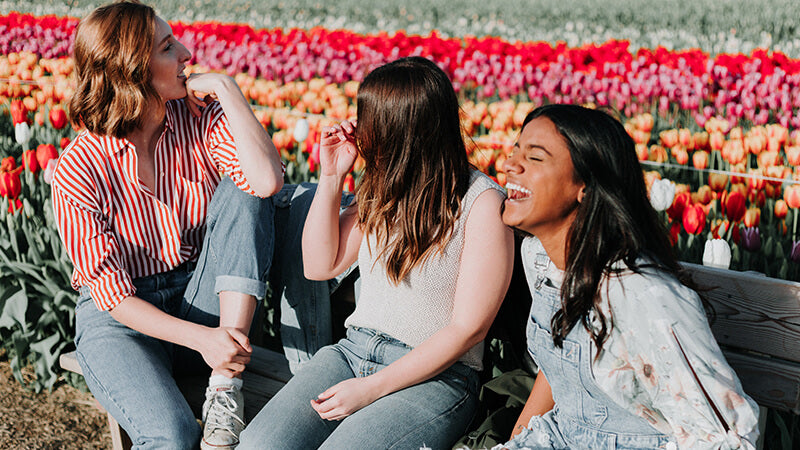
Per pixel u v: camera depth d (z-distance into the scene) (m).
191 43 7.80
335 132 2.38
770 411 2.65
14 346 3.85
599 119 1.68
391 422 2.10
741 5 17.36
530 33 16.08
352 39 7.03
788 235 3.83
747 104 5.73
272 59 6.74
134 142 2.54
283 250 2.79
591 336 1.69
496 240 2.14
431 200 2.16
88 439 3.44
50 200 3.74
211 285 2.62
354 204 2.51
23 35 9.30
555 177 1.71
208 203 2.70
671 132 4.62
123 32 2.37
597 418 1.82
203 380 2.72
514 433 2.11
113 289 2.46
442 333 2.16
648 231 1.69
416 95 2.11
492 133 4.59
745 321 2.12
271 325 3.70
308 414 2.19
